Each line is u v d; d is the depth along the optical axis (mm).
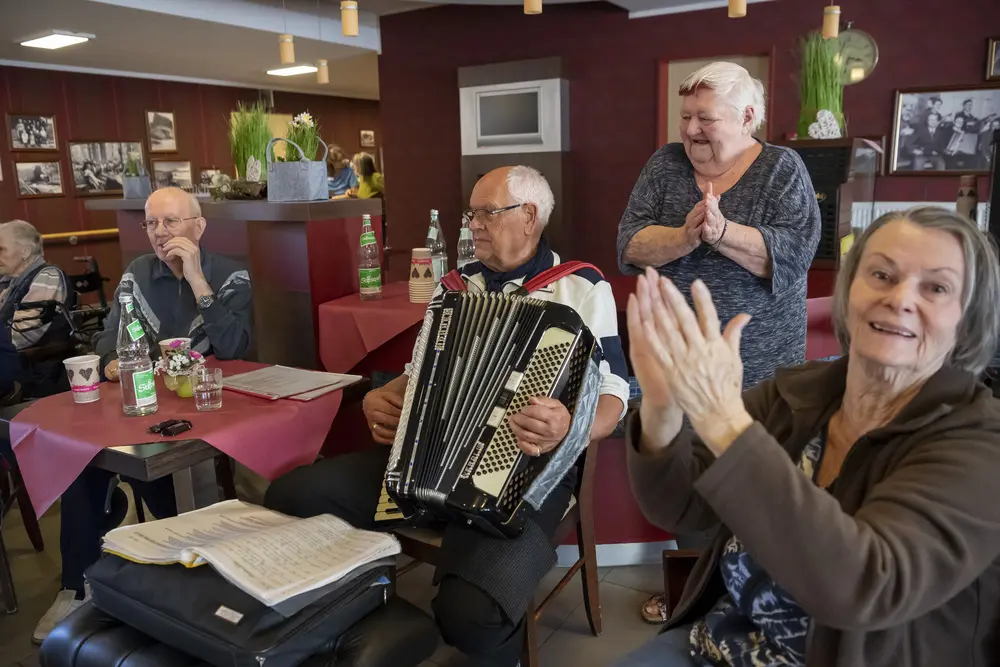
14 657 2008
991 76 4578
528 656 1760
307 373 2162
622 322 2539
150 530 1515
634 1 5078
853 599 829
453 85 6102
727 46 5160
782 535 840
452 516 1567
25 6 4637
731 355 879
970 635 924
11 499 2334
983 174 4668
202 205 3004
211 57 6695
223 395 1977
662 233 1908
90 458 1620
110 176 7574
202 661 1302
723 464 849
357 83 8656
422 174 6391
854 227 2783
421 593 2301
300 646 1256
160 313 2438
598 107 5617
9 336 2969
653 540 2430
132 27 5332
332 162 6176
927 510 854
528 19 5719
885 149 4910
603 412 1738
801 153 2561
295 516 1751
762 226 1875
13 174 6820
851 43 3609
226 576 1307
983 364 1008
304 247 2785
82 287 5188
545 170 5617
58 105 7090
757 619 1118
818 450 1149
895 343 976
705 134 1897
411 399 1622
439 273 2904
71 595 2053
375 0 5676
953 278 949
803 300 1986
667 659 1220
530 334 1568
